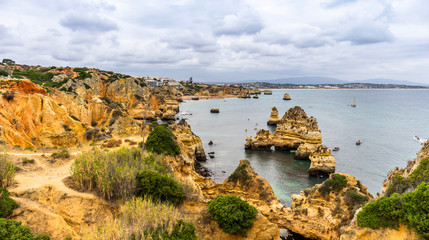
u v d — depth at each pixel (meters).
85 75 145.75
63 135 54.25
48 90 89.38
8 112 52.00
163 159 45.97
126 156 37.75
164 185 31.88
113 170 31.39
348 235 26.70
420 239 22.55
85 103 101.00
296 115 103.62
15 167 32.91
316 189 40.91
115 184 29.67
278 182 71.50
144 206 26.69
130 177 30.45
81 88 127.50
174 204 31.48
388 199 25.50
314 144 91.88
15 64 165.88
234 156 95.31
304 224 38.94
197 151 88.94
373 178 71.44
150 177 32.03
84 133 60.50
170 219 25.92
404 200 24.73
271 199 43.34
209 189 49.00
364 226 26.06
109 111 103.88
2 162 28.95
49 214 24.89
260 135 103.81
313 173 75.94
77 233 25.59
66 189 28.73
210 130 142.00
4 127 46.28
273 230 32.19
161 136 50.34
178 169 48.28
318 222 37.72
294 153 99.06
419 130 134.12
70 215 26.53
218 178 73.06
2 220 20.33
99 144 56.75
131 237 23.06
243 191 44.84
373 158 88.00
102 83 162.88
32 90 65.31
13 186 28.02
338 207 36.75
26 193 26.81
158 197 30.78
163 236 23.78
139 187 31.02
